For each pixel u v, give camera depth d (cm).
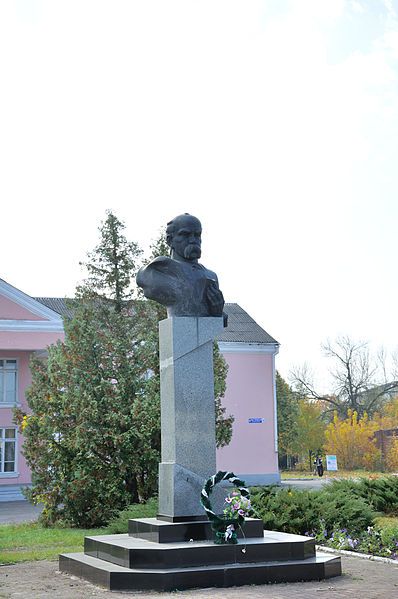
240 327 4091
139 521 1129
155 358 1989
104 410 1944
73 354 1981
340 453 5762
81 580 1058
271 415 3953
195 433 1155
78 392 1936
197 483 1123
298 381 6444
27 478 3462
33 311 3481
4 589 987
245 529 1088
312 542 1081
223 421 2111
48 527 1934
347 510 1441
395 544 1293
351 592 930
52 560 1283
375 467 5644
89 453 1917
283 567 1010
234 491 1080
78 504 1927
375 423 6069
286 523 1425
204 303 1223
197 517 1104
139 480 1953
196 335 1187
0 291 3434
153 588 955
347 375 6450
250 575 991
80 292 2073
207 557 1007
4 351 3522
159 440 1958
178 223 1248
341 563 1178
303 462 6275
